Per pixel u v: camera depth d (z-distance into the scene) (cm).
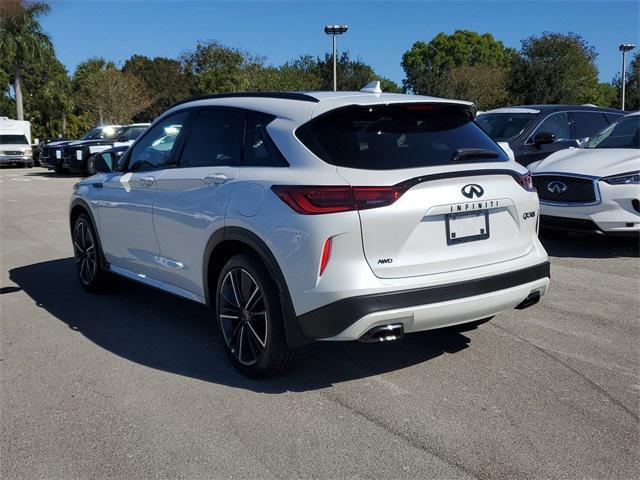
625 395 366
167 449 313
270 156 379
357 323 334
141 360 432
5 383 396
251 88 3856
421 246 349
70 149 2027
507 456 302
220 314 411
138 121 6525
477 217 369
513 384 383
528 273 387
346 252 333
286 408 355
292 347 374
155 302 576
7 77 5444
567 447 310
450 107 401
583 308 531
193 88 5866
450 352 436
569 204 719
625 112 1039
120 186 520
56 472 296
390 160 354
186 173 440
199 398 370
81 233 611
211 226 402
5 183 1895
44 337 482
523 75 4156
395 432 326
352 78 3938
